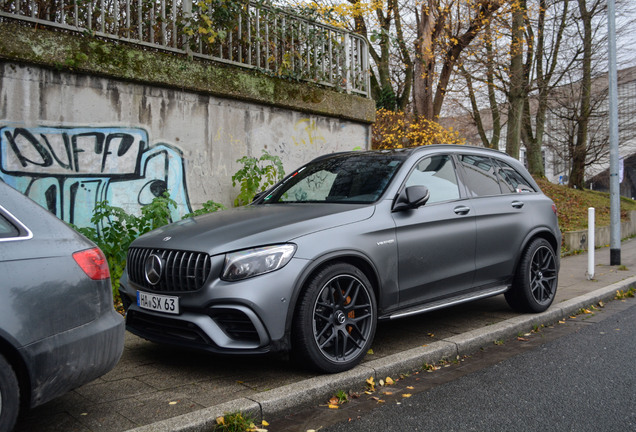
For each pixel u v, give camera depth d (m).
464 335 5.00
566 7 22.47
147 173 6.78
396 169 4.81
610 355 4.73
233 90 7.46
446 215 4.86
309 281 3.79
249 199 7.43
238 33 7.77
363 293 4.10
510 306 6.09
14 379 2.48
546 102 25.08
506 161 6.14
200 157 7.25
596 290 7.47
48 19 6.16
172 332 3.91
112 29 6.61
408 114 14.81
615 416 3.37
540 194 6.28
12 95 5.79
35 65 5.92
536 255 5.94
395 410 3.49
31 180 5.93
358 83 9.40
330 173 5.20
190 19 7.15
